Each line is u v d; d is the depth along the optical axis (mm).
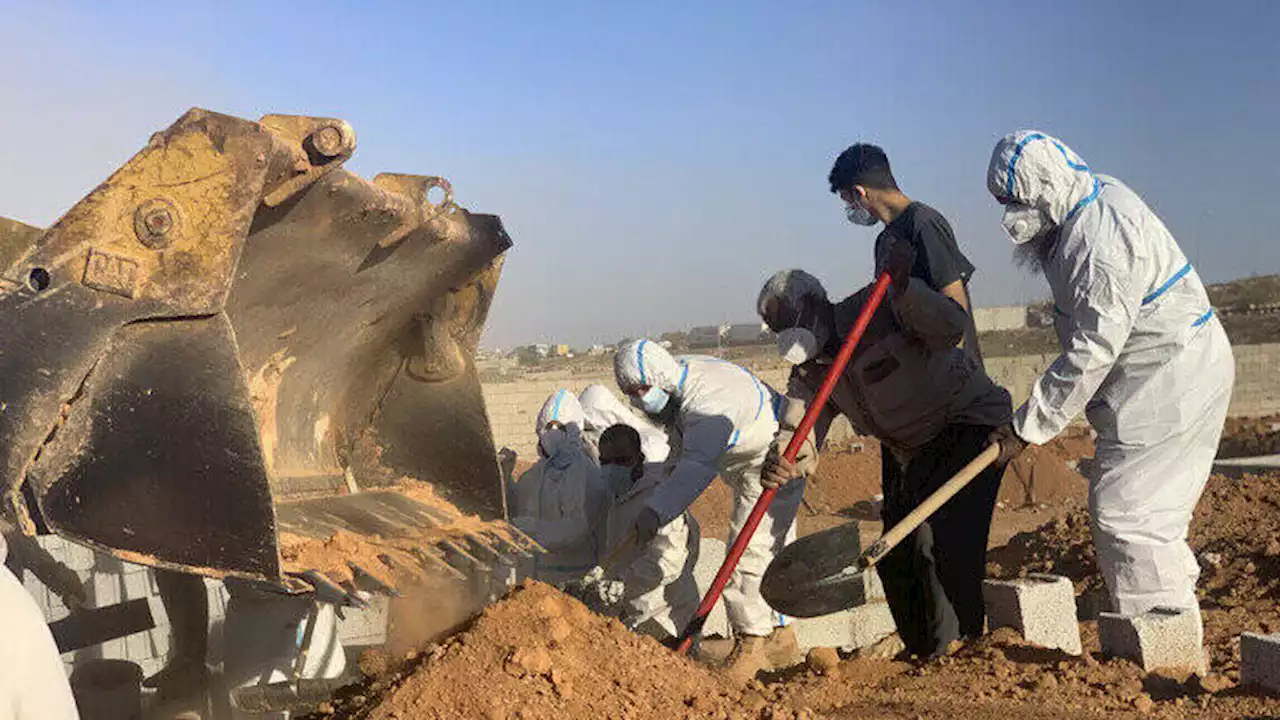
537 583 3326
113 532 3211
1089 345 4609
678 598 7188
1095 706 4004
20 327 3139
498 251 4648
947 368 5520
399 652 5781
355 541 3844
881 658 5152
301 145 3387
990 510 5590
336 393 4785
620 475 7359
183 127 3223
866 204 5605
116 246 3191
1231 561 7508
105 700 5070
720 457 6500
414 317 4691
